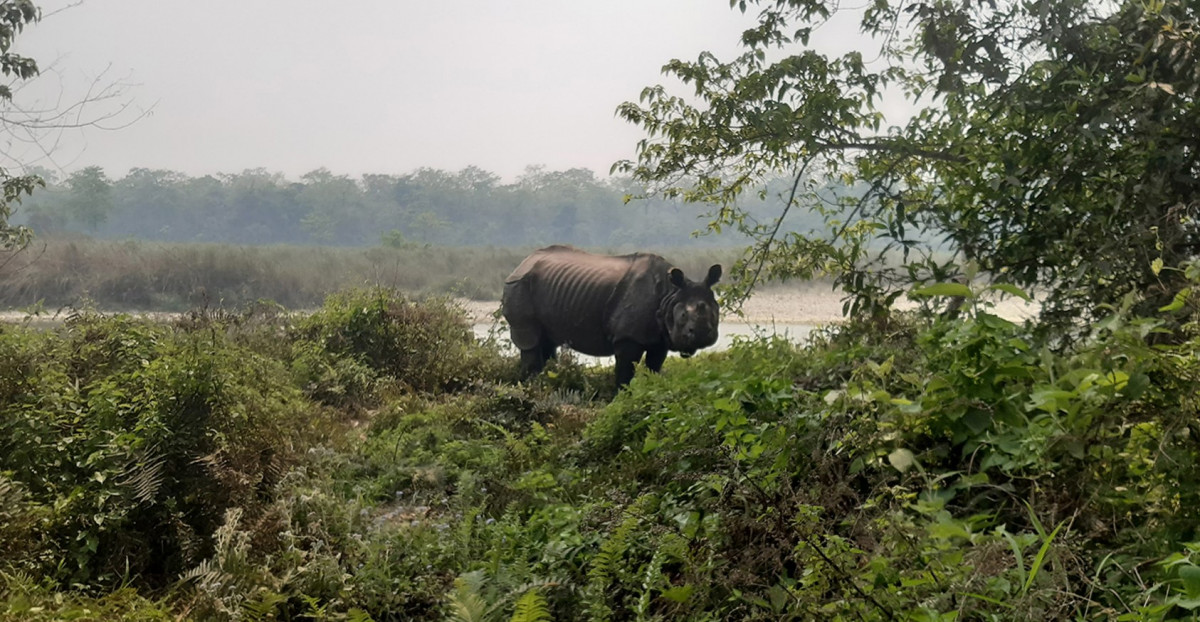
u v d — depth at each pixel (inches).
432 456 304.3
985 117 311.7
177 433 237.9
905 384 197.2
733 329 792.3
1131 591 132.8
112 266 1269.7
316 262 1563.7
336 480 270.4
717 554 171.6
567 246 502.0
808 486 179.8
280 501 212.2
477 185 5152.6
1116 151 266.2
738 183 383.2
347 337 484.1
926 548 139.3
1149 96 245.9
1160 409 151.5
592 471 261.6
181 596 195.8
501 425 345.7
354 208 4832.7
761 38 346.0
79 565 201.5
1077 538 143.7
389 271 1515.7
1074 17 284.8
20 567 191.5
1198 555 130.0
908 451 166.9
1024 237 277.1
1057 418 159.6
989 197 293.0
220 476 222.1
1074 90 276.5
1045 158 277.6
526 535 214.8
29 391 260.5
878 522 147.5
